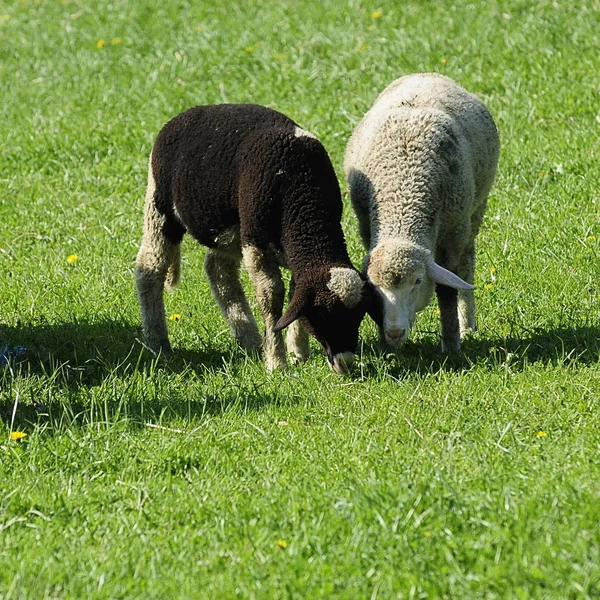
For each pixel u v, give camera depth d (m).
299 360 13.36
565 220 16.62
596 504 8.55
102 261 17.06
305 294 11.74
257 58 24.30
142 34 26.86
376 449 10.22
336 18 25.75
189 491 9.73
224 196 12.82
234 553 8.48
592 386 11.41
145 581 8.16
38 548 8.81
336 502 9.08
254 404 11.78
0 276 16.78
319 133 20.55
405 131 12.84
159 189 13.62
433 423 10.81
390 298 11.83
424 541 8.33
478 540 8.32
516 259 15.60
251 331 14.20
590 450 9.82
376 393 11.76
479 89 21.59
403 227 12.54
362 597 7.73
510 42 23.03
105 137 21.86
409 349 13.40
